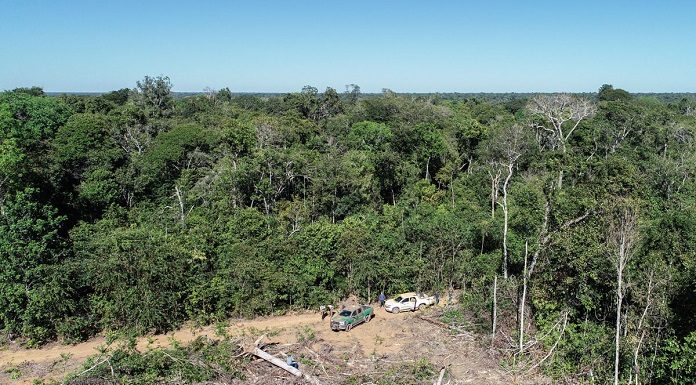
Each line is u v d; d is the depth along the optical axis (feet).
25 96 194.08
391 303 108.37
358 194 158.61
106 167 154.92
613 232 76.69
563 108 219.61
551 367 78.18
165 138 177.68
